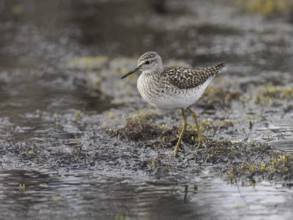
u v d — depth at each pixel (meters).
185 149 14.41
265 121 17.02
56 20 29.89
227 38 26.88
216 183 12.95
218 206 11.87
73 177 13.48
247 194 12.36
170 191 12.63
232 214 11.49
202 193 12.49
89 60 24.17
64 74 22.72
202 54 24.61
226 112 18.06
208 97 19.00
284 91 19.42
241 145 14.43
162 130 15.45
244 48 25.38
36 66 23.73
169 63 23.23
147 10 31.77
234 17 30.20
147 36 27.52
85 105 19.17
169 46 25.94
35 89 20.92
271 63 23.30
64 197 12.44
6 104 19.23
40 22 29.56
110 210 11.81
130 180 13.23
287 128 16.33
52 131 16.55
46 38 27.33
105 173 13.64
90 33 28.06
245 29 28.25
